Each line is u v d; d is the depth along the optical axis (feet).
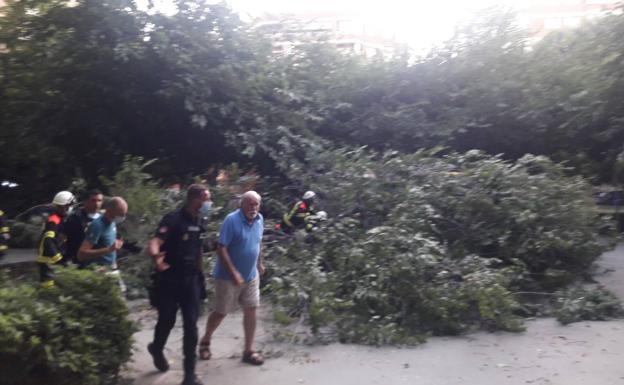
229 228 19.61
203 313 25.77
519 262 27.22
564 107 43.83
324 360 20.40
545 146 46.14
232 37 41.52
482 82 44.60
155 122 41.83
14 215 44.86
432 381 18.38
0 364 15.55
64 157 42.83
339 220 29.73
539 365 19.54
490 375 18.78
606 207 42.60
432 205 30.12
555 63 45.83
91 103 41.70
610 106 44.24
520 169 30.83
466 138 45.55
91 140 43.60
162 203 30.94
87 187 43.32
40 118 42.83
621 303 26.17
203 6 40.93
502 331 23.30
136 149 44.01
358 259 24.67
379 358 20.53
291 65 45.06
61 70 41.45
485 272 24.11
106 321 17.47
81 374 16.48
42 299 16.83
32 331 15.57
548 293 26.96
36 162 43.86
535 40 49.21
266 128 40.06
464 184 30.22
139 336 23.04
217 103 40.63
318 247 26.89
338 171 32.63
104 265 21.17
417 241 24.70
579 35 49.44
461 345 21.83
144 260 28.37
